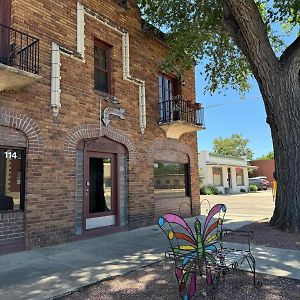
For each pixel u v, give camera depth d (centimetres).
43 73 816
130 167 1081
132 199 1077
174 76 1370
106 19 1029
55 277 548
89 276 552
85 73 936
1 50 767
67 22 897
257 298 446
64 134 855
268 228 951
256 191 3962
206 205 1920
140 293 473
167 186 1277
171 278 539
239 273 553
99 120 966
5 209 730
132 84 1122
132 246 798
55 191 818
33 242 763
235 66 1365
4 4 792
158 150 1230
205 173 3338
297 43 954
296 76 945
